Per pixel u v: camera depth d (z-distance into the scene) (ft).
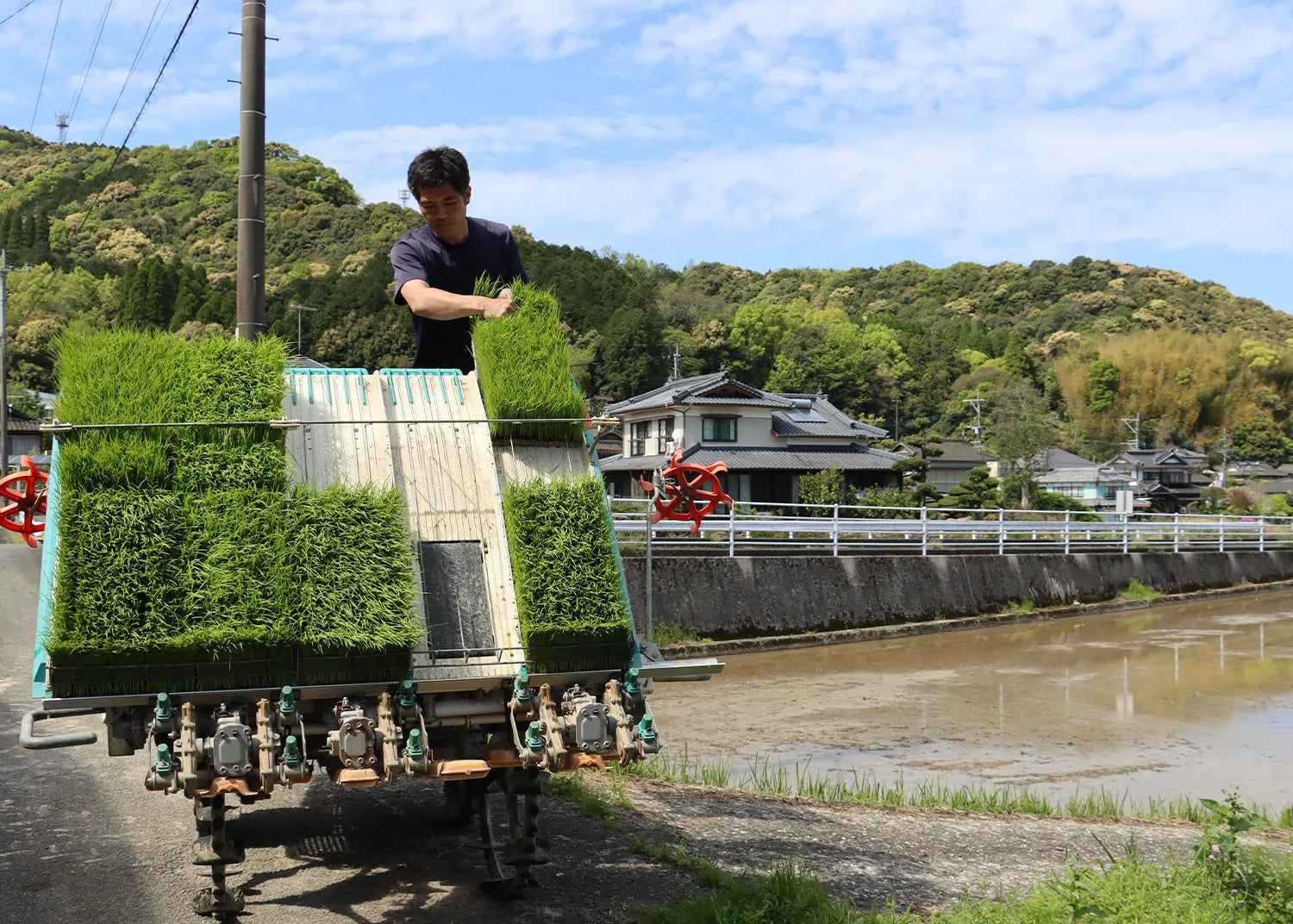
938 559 81.76
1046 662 64.23
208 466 12.46
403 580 12.80
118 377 12.58
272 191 330.95
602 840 19.06
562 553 13.57
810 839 21.49
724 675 58.18
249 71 29.94
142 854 16.55
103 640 11.36
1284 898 17.97
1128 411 297.74
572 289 244.42
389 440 14.60
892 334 306.96
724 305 289.94
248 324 30.07
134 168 361.30
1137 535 111.04
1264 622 84.89
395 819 19.22
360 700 12.69
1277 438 296.92
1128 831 26.71
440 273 16.92
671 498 15.56
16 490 15.51
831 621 73.31
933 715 48.16
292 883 15.79
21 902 14.47
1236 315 388.16
